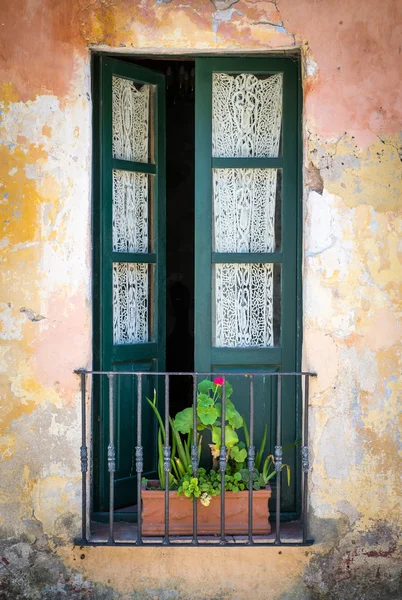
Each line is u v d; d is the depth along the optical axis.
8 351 3.63
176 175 6.69
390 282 3.67
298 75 3.87
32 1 3.60
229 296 3.96
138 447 3.58
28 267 3.62
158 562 3.66
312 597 3.68
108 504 3.96
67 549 3.66
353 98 3.65
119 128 4.03
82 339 3.66
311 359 3.68
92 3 3.63
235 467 3.79
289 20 3.64
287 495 3.96
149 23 3.64
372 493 3.69
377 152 3.65
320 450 3.68
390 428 3.69
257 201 3.95
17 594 3.65
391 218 3.66
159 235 4.21
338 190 3.66
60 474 3.66
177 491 3.64
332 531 3.69
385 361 3.68
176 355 6.70
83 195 3.65
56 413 3.65
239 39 3.66
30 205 3.62
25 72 3.60
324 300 3.68
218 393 3.81
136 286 4.14
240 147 3.94
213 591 3.67
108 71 3.88
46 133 3.62
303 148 3.73
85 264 3.66
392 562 3.70
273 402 3.94
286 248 3.90
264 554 3.68
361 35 3.64
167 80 5.16
